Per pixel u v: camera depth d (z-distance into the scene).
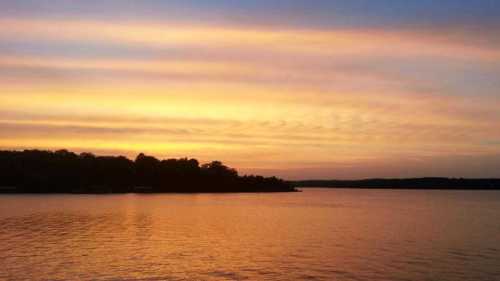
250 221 115.69
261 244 73.12
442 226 103.06
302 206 193.25
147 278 49.47
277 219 122.62
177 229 94.44
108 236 81.31
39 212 139.75
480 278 50.88
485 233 89.06
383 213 148.25
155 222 110.12
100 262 56.69
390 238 81.38
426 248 69.38
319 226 103.31
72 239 76.75
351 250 67.31
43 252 63.19
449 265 56.94
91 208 160.62
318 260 59.56
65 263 55.84
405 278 50.69
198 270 53.41
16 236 80.25
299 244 73.56
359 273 52.69
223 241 76.38
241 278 50.19
